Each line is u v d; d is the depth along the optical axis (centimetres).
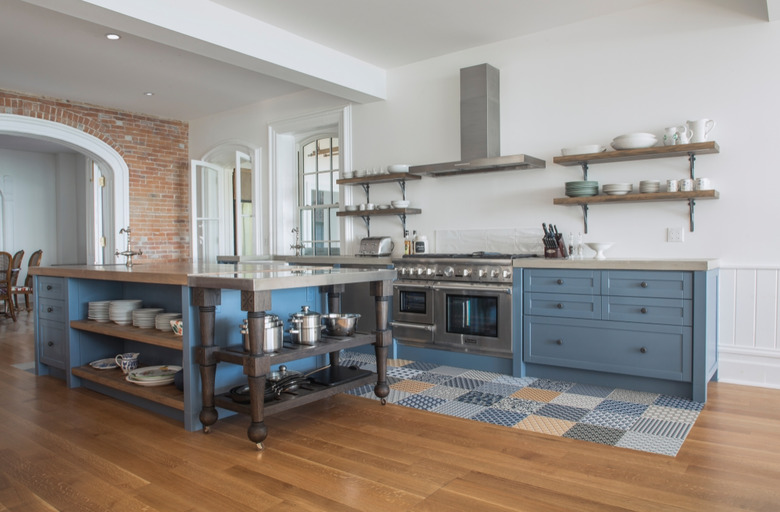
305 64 452
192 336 293
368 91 518
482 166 434
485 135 449
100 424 306
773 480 224
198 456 258
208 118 720
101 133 661
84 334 397
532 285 391
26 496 219
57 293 406
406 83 526
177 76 546
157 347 383
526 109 453
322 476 234
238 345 303
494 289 407
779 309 356
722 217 374
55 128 622
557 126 438
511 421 302
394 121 536
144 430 296
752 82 362
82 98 627
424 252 503
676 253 390
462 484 224
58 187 994
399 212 507
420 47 478
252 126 666
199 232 695
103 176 691
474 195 485
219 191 729
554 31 437
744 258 367
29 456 260
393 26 430
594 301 365
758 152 361
